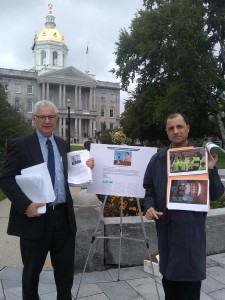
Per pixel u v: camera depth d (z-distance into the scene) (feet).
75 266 15.21
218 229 17.29
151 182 10.28
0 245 19.75
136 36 100.48
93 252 15.30
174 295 9.93
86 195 15.71
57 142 11.40
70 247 11.22
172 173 9.65
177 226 9.23
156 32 91.35
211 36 96.02
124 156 13.17
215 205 21.95
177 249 9.16
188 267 9.04
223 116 105.60
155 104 103.86
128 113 122.42
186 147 9.81
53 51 336.29
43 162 10.55
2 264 16.70
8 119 58.95
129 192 13.14
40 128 10.78
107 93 329.11
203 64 87.10
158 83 109.70
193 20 86.17
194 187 9.35
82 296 12.97
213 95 94.43
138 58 107.45
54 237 10.95
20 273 15.15
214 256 16.93
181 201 9.29
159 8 98.43
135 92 119.96
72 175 11.34
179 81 90.58
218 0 91.04
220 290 13.44
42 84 293.64
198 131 114.32
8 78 294.25
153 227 16.08
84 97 314.55
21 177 9.99
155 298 12.82
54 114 10.84
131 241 15.78
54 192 10.73
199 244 9.18
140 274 14.93
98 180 13.30
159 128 119.85
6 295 12.96
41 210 10.00
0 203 32.19
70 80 297.74
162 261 9.59
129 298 12.84
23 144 10.59
